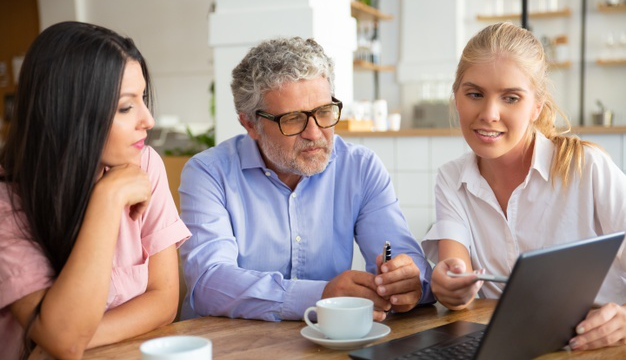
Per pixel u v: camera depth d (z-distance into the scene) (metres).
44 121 1.13
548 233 1.56
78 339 1.10
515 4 6.16
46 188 1.15
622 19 5.87
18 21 6.61
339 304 1.19
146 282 1.36
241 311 1.37
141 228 1.41
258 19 3.13
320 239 1.67
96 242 1.13
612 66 5.95
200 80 6.13
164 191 1.47
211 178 1.63
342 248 1.72
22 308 1.14
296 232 1.65
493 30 1.43
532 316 0.96
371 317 1.14
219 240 1.54
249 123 1.60
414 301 1.33
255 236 1.65
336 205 1.71
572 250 0.95
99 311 1.12
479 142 1.44
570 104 6.07
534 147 1.54
